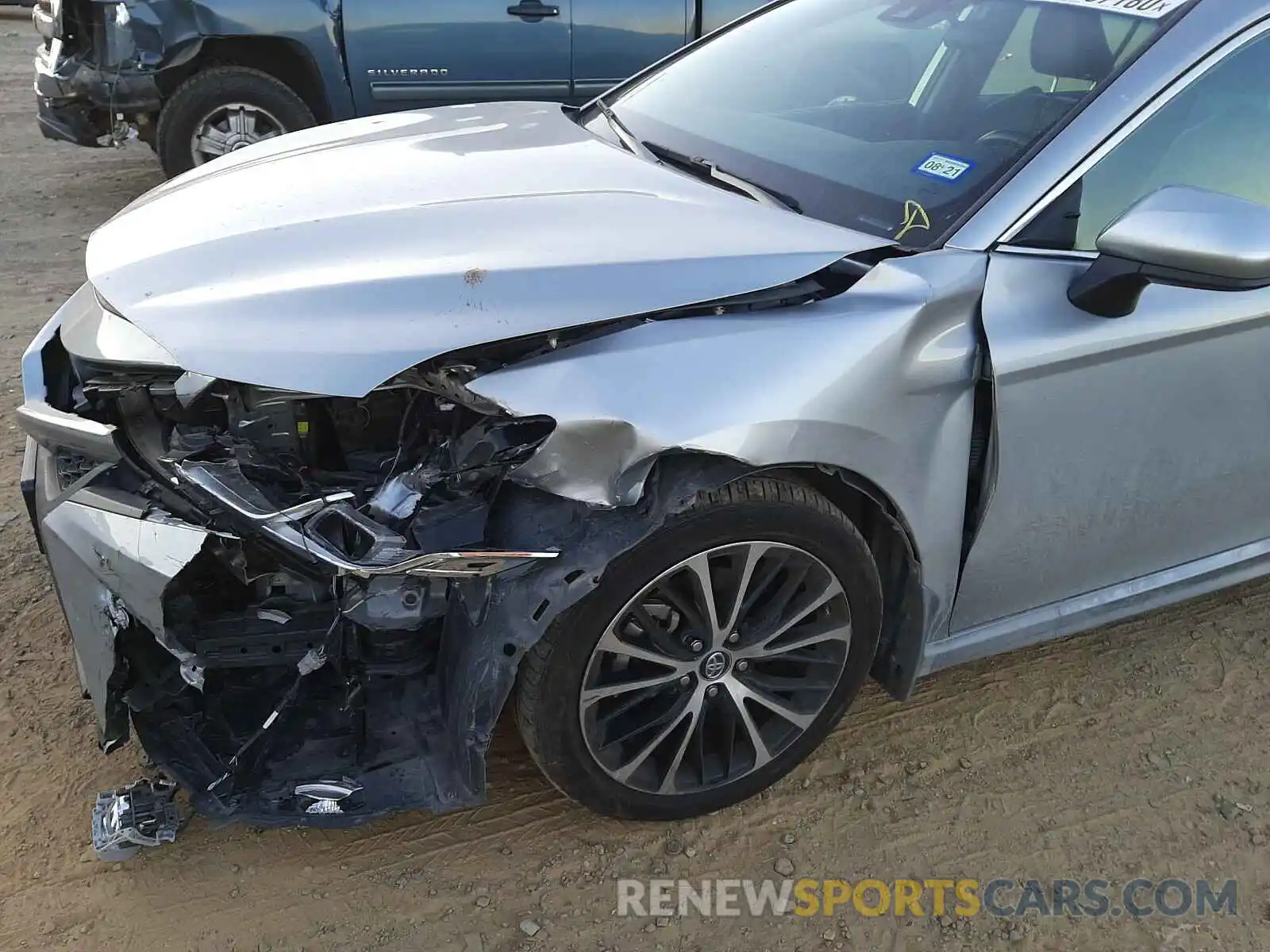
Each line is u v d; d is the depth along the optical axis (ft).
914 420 6.52
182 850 7.11
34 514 7.03
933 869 7.36
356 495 6.31
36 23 18.52
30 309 15.35
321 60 18.24
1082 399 6.96
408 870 7.10
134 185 21.77
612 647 6.44
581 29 18.79
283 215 6.93
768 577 6.81
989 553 7.30
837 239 6.81
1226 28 7.23
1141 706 8.89
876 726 8.52
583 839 7.39
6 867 6.90
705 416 5.88
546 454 5.83
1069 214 6.97
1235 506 8.35
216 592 6.23
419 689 6.93
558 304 6.07
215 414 6.64
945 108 7.95
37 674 8.43
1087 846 7.60
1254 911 7.19
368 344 5.83
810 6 10.15
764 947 6.76
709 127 8.82
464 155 8.05
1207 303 7.18
